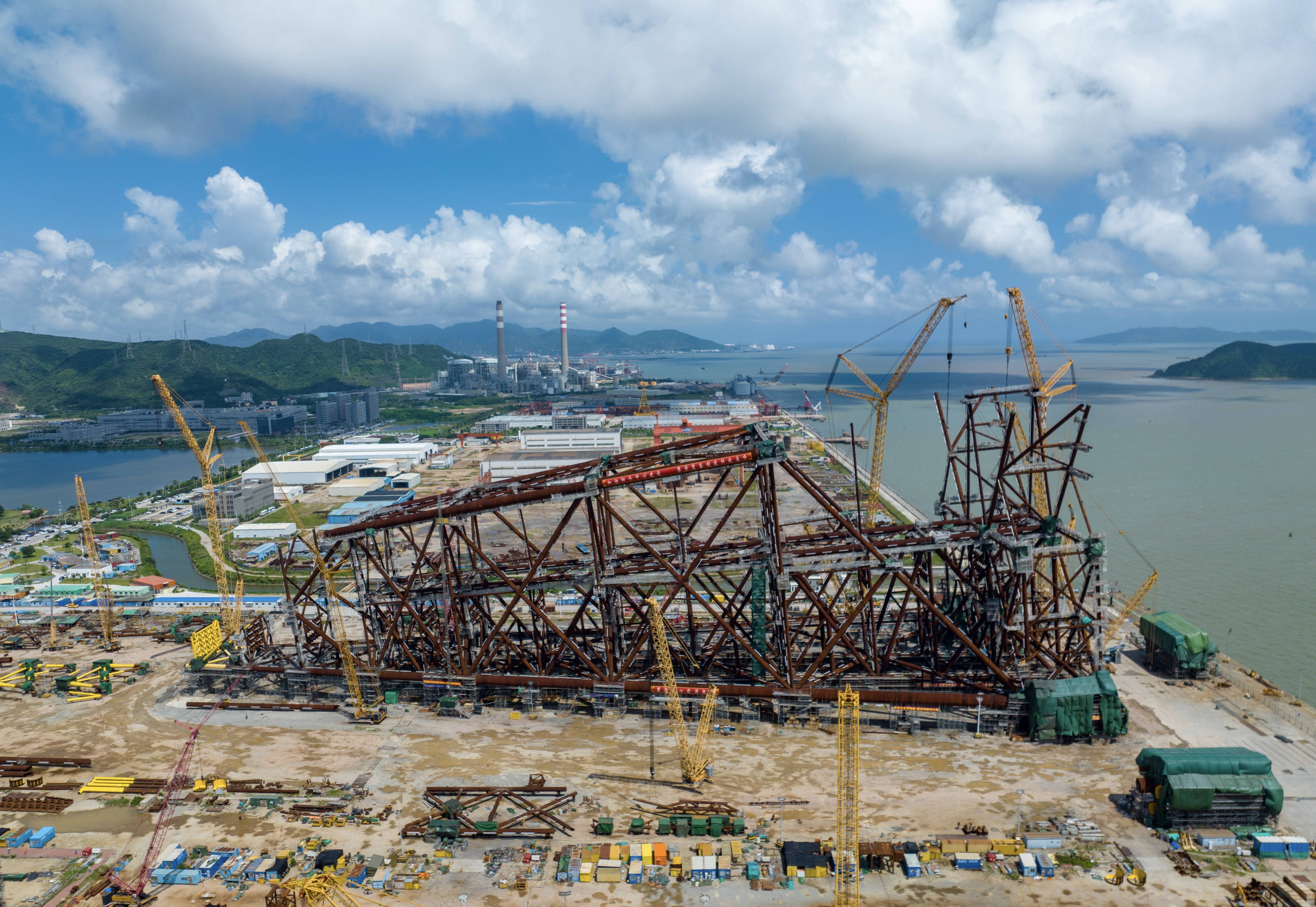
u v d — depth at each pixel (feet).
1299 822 272.10
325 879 231.91
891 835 268.21
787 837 269.44
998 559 377.50
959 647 401.90
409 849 267.80
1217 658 392.88
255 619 446.60
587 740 347.36
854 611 363.35
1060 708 330.34
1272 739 333.21
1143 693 378.12
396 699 391.24
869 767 315.58
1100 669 363.35
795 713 356.18
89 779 320.91
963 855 254.06
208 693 408.05
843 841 260.83
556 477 393.29
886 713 359.25
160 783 312.09
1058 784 301.22
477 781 311.68
